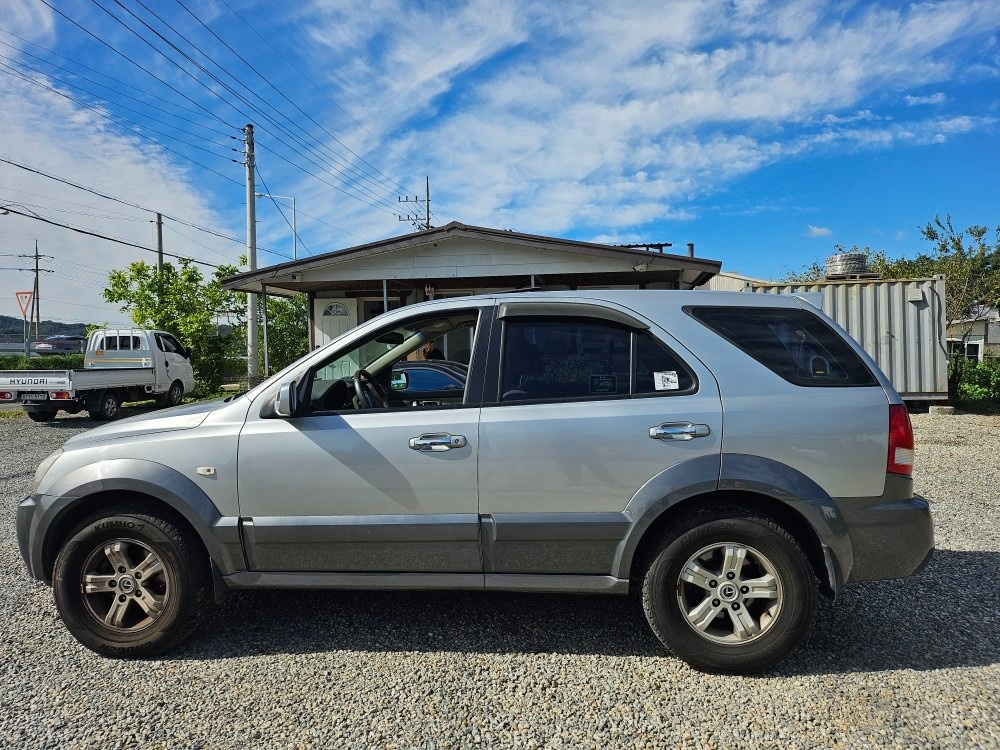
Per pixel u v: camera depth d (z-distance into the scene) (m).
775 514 3.11
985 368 13.92
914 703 2.75
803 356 3.14
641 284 14.12
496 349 3.26
